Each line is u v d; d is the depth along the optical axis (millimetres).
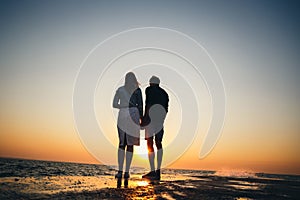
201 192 4227
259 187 5422
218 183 5887
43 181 4891
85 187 4285
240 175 10008
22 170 7609
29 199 3025
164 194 3844
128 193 3791
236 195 4098
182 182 5730
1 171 6684
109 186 4555
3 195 3141
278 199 3916
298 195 4492
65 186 4316
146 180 5852
